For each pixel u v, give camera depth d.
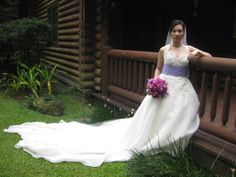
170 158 4.29
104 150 5.18
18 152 5.20
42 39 10.86
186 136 4.56
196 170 4.06
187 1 8.92
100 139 5.59
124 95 7.03
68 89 9.48
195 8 8.66
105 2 8.02
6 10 19.34
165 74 4.83
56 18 12.09
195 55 4.66
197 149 4.52
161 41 9.59
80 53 8.77
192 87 4.79
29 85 8.98
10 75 10.32
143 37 9.61
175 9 9.24
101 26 8.12
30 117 7.20
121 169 4.64
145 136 4.86
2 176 4.36
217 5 8.09
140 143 4.88
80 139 5.64
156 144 4.64
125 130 5.29
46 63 13.63
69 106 8.22
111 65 7.76
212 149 4.25
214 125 4.50
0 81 10.51
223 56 7.96
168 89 4.75
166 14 9.46
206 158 4.36
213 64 4.38
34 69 9.42
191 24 8.90
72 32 9.94
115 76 7.58
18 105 8.16
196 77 4.90
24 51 11.25
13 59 12.30
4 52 11.89
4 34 10.63
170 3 9.34
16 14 19.53
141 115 5.05
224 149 4.21
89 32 8.66
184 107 4.67
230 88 4.25
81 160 4.87
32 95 8.77
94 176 4.45
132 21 9.38
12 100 8.74
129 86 6.94
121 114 6.73
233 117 5.05
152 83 4.70
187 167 4.04
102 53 7.86
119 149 5.15
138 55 6.39
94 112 7.14
